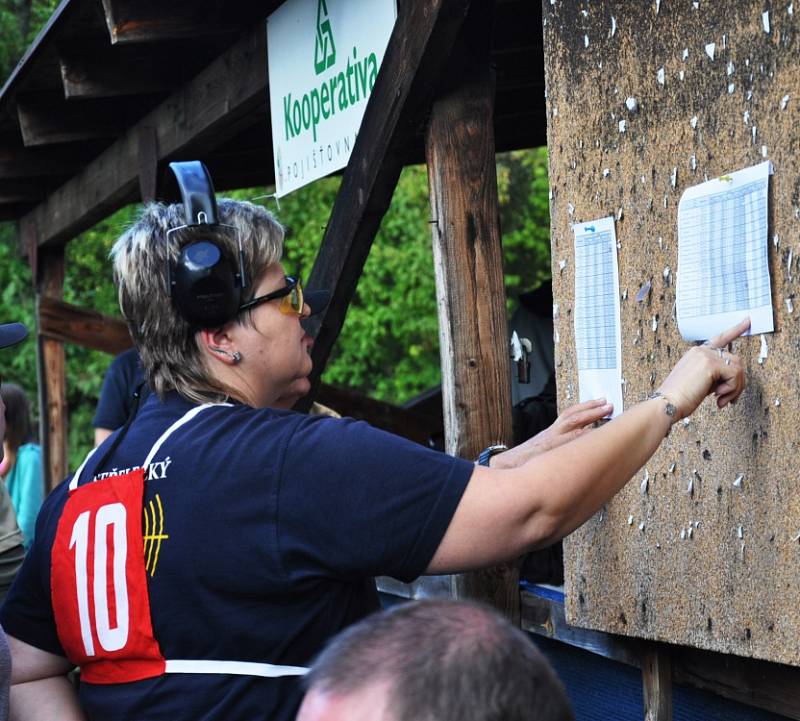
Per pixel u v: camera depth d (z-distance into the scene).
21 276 13.67
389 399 13.51
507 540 1.68
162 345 1.88
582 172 2.42
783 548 1.94
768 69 1.93
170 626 1.73
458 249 2.99
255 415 1.80
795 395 1.90
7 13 14.54
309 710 0.98
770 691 2.29
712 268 2.06
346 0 3.43
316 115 3.71
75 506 1.84
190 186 1.86
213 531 1.71
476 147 3.01
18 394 6.18
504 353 3.01
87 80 4.98
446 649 0.96
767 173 1.93
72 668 2.01
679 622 2.19
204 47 5.10
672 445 2.20
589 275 2.40
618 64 2.29
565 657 3.20
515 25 4.27
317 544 1.69
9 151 6.55
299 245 13.38
